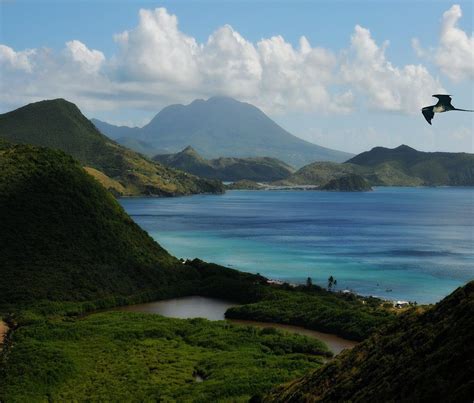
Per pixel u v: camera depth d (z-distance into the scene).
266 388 76.56
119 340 100.88
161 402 74.12
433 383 50.16
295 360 90.12
